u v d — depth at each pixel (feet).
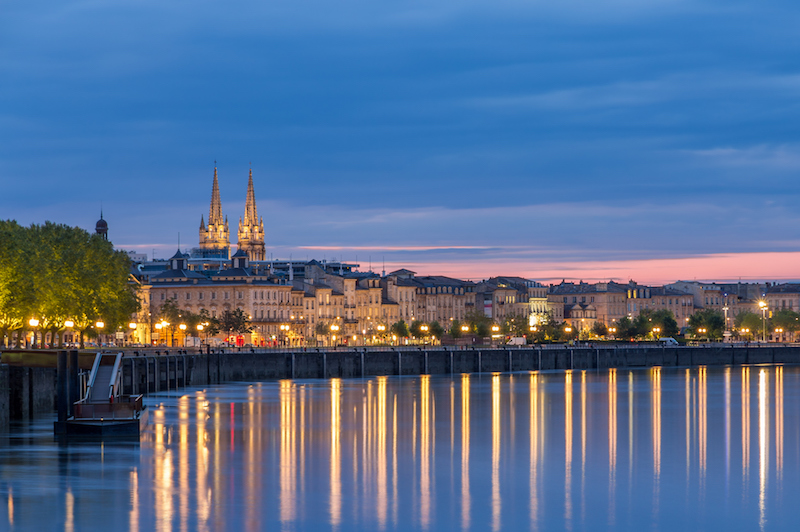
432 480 306.55
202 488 285.02
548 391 638.12
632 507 276.00
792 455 362.53
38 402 420.77
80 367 397.19
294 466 324.19
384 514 262.26
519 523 256.93
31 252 494.18
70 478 290.15
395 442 381.60
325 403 531.50
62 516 250.16
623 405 541.75
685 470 330.54
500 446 375.66
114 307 581.94
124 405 361.10
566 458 350.43
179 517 252.62
